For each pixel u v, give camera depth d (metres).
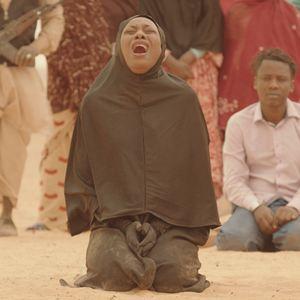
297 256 11.16
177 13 14.66
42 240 13.09
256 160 12.32
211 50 14.70
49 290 8.20
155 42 8.15
